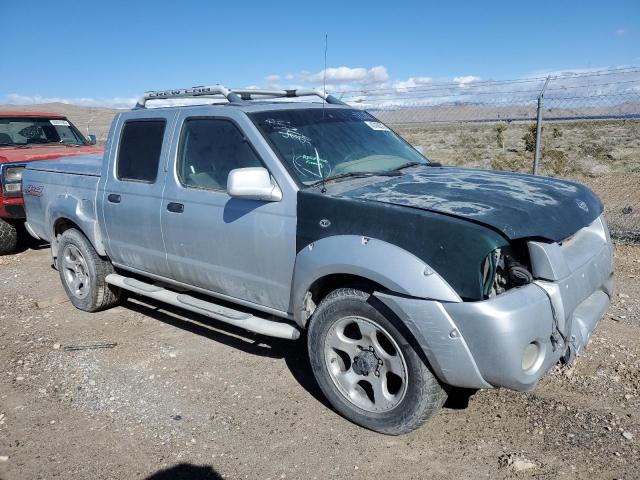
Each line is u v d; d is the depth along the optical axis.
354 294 3.29
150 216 4.57
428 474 3.03
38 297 6.28
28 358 4.62
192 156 4.33
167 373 4.30
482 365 2.84
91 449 3.36
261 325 3.89
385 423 3.30
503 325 2.76
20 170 7.81
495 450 3.20
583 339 3.27
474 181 3.78
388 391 3.38
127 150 4.92
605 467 3.00
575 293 3.15
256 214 3.78
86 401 3.92
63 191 5.67
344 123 4.51
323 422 3.56
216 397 3.92
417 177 3.93
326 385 3.56
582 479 2.92
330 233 3.37
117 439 3.45
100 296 5.54
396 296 3.04
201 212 4.14
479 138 36.94
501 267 3.01
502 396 3.75
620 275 6.23
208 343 4.84
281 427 3.52
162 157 4.52
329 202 3.40
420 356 3.08
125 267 5.19
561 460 3.08
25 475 3.13
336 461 3.17
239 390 4.01
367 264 3.11
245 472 3.11
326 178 3.79
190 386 4.09
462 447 3.24
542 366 2.98
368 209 3.22
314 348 3.56
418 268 2.95
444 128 52.38
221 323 5.30
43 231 6.21
